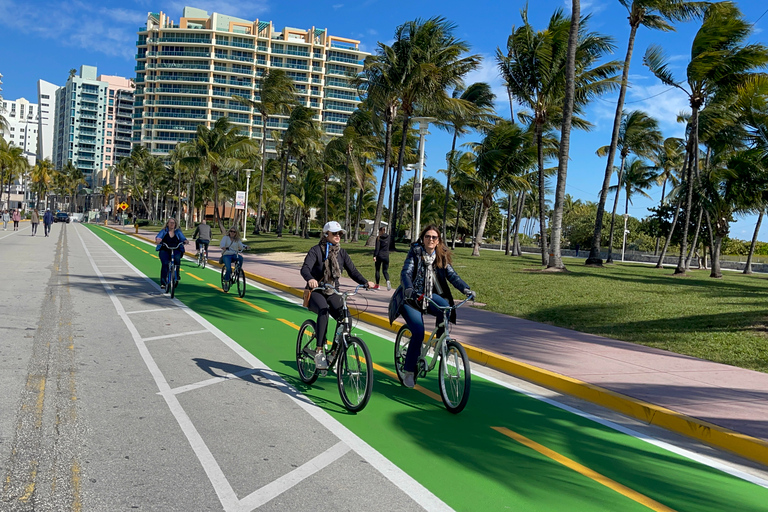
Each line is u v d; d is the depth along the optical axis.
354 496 3.83
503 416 5.87
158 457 4.32
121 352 7.73
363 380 5.59
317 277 6.32
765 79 21.44
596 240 27.97
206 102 117.75
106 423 4.98
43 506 3.49
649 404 6.18
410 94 28.62
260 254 31.47
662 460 4.90
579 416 6.08
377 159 50.72
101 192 142.25
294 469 4.22
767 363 8.45
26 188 151.50
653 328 10.92
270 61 121.44
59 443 4.48
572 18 20.34
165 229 13.92
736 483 4.48
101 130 180.12
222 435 4.84
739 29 22.33
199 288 15.84
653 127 40.12
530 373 7.69
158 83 117.56
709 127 28.50
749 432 5.36
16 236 39.72
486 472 4.38
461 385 5.75
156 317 10.73
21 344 7.82
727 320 11.11
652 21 25.89
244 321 10.83
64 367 6.76
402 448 4.77
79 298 12.61
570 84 20.56
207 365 7.25
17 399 5.48
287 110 52.09
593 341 10.07
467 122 37.88
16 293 12.77
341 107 126.88
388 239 16.84
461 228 74.00
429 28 27.64
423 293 6.18
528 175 41.25
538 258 44.34
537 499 3.96
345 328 6.00
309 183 56.94
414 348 6.19
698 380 7.40
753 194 26.80
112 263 22.27
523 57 24.34
